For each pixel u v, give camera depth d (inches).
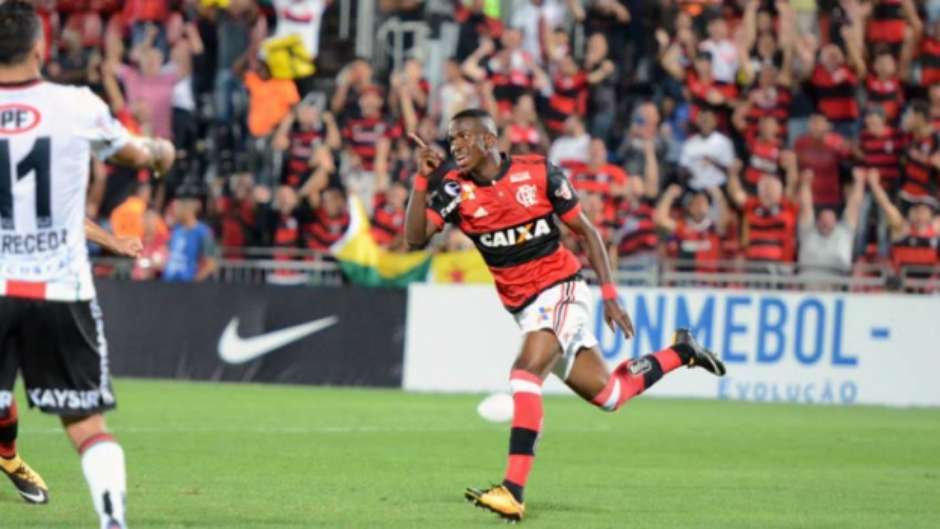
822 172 2511.1
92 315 778.8
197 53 2755.9
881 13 2655.0
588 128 2647.6
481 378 2330.2
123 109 2677.2
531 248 1042.7
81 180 772.0
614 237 2420.0
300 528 951.6
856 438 1710.1
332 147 2576.3
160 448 1440.7
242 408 1923.0
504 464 1370.6
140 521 967.6
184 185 2625.5
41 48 780.6
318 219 2497.5
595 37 2652.6
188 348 2383.1
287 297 2374.5
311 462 1353.3
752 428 1812.3
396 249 2443.4
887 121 2551.7
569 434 1692.9
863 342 2295.8
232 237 2529.5
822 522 1030.4
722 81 2598.4
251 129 2640.3
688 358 1140.5
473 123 1032.8
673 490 1201.4
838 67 2610.7
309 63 2650.1
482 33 2716.5
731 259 2460.6
